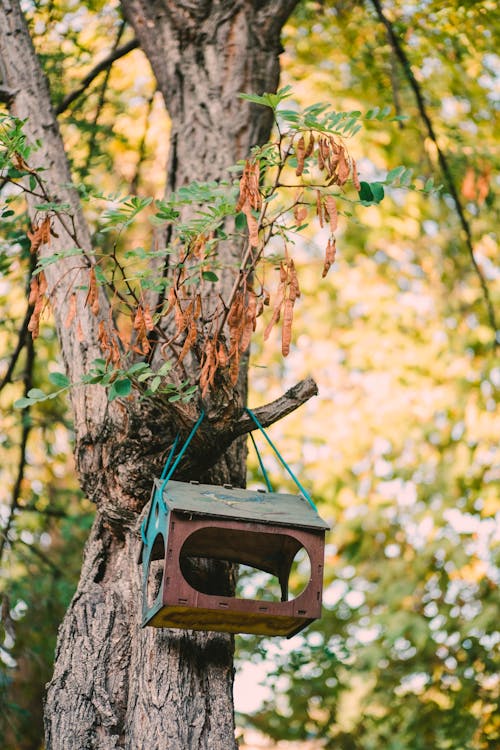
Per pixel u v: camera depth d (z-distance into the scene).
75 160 6.86
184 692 3.92
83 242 4.82
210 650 4.05
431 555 9.69
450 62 8.21
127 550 4.26
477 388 10.01
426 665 9.37
